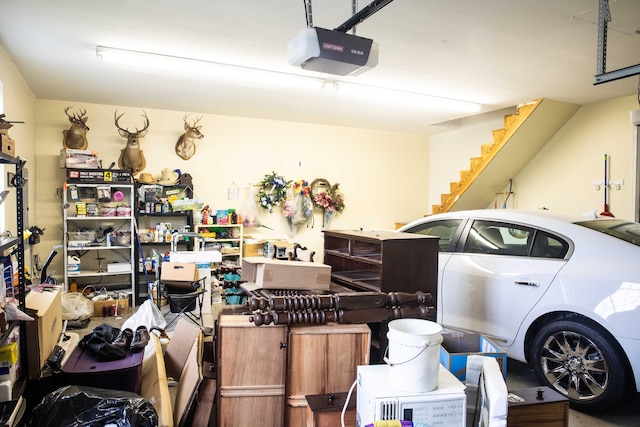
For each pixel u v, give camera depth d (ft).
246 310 7.73
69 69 14.07
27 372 7.63
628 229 9.95
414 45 11.78
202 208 20.47
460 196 21.31
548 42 11.47
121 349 7.79
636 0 8.97
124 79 15.21
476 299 10.75
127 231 18.89
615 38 11.11
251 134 22.04
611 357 8.43
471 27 10.55
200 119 21.06
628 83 15.21
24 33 11.11
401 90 16.48
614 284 8.40
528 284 9.70
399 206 25.93
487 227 11.29
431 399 4.97
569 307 8.94
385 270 8.27
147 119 19.10
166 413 6.54
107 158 19.49
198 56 12.96
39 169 18.40
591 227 9.66
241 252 20.68
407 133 26.03
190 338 8.49
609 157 17.80
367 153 24.94
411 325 5.66
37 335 7.72
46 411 5.82
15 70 13.80
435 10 9.61
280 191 22.26
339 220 24.40
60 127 18.66
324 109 19.77
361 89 16.17
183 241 19.56
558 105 18.17
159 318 11.93
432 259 8.73
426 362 5.02
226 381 6.89
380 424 4.70
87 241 17.75
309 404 6.32
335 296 6.94
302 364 6.90
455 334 7.27
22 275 8.04
